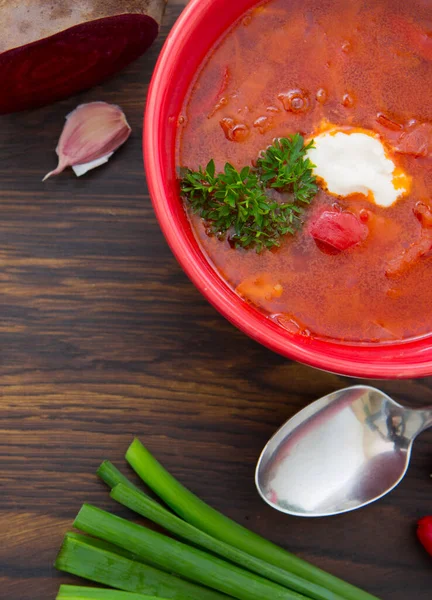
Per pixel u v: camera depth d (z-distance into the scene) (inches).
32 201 15.2
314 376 15.3
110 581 14.6
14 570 15.0
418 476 15.2
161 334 15.2
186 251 12.5
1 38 13.6
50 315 15.2
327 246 13.5
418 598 15.1
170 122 13.2
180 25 12.8
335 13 13.6
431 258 13.5
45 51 13.9
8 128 15.2
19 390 15.2
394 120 13.6
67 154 15.0
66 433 15.2
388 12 13.6
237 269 13.4
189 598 14.6
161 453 15.2
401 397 15.3
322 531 15.2
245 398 15.2
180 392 15.2
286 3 13.6
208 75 13.5
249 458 15.2
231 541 14.7
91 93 15.2
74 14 13.6
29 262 15.2
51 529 15.1
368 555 15.2
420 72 13.6
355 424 15.1
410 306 13.5
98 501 15.1
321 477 15.1
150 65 15.2
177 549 14.4
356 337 13.5
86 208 15.2
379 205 13.5
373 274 13.5
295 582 14.5
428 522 14.8
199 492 15.2
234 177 13.1
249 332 12.6
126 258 15.2
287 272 13.5
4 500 15.1
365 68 13.6
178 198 13.3
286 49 13.6
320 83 13.6
